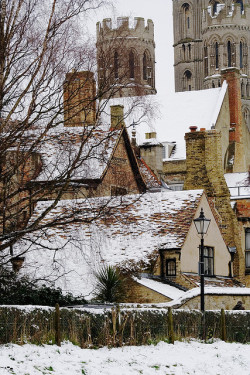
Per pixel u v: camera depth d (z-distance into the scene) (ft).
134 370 95.09
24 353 90.74
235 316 131.75
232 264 191.31
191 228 172.96
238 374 101.96
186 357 107.24
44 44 117.39
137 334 112.78
